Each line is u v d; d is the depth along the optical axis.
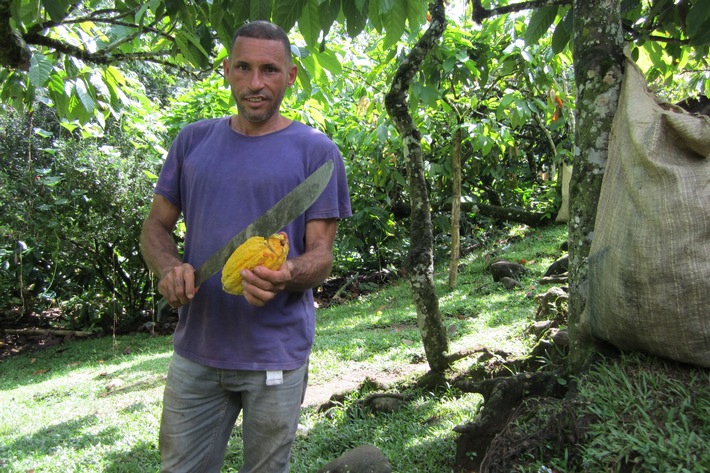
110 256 9.45
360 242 10.68
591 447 2.25
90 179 8.67
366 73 7.72
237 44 2.16
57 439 4.32
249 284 1.83
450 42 6.23
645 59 4.66
